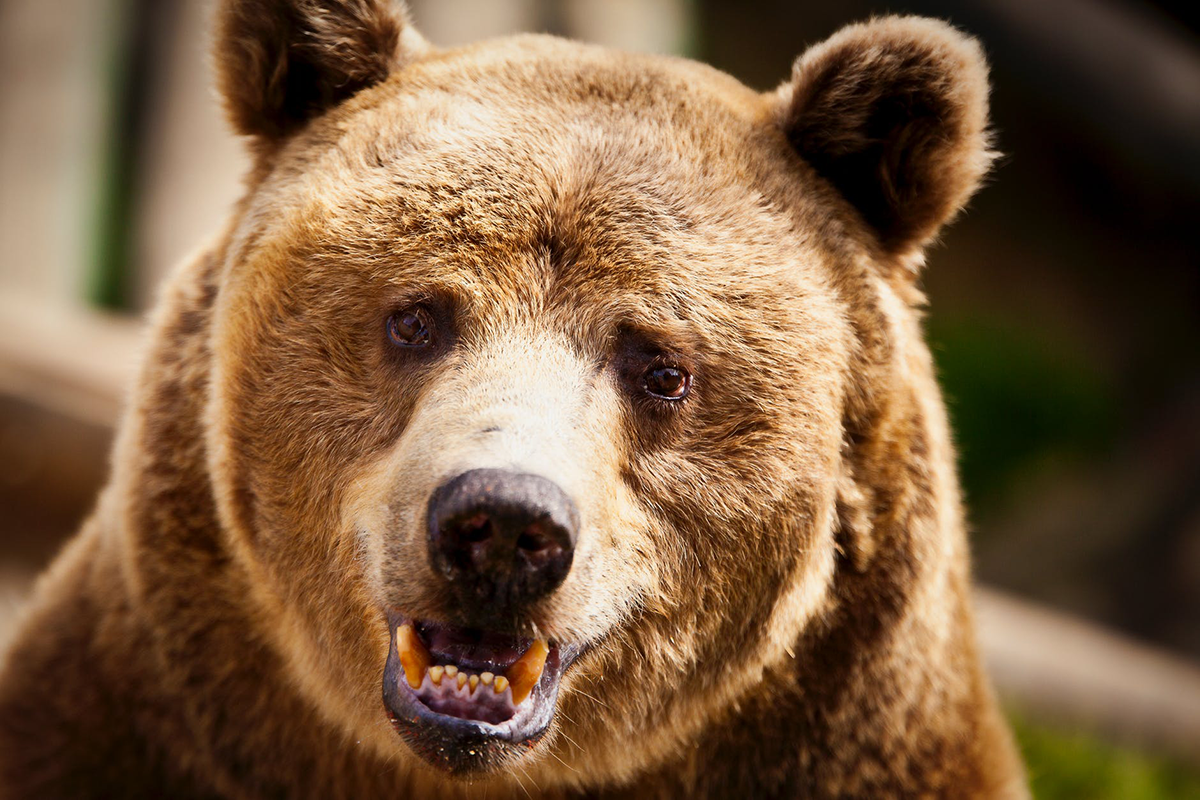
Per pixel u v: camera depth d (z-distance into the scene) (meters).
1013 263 26.23
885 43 6.85
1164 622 21.98
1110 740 14.53
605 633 6.60
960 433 24.47
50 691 7.67
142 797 7.63
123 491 7.41
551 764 7.09
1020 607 17.73
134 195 20.47
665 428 6.58
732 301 6.50
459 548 5.77
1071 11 21.38
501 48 7.25
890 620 7.26
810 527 6.78
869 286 6.99
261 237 6.82
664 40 24.45
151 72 20.20
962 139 6.96
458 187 6.48
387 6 7.09
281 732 7.38
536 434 5.93
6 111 20.64
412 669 6.21
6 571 14.30
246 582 7.10
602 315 6.44
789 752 7.38
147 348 7.58
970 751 7.75
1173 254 25.55
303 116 7.29
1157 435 24.31
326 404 6.56
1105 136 22.47
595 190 6.48
